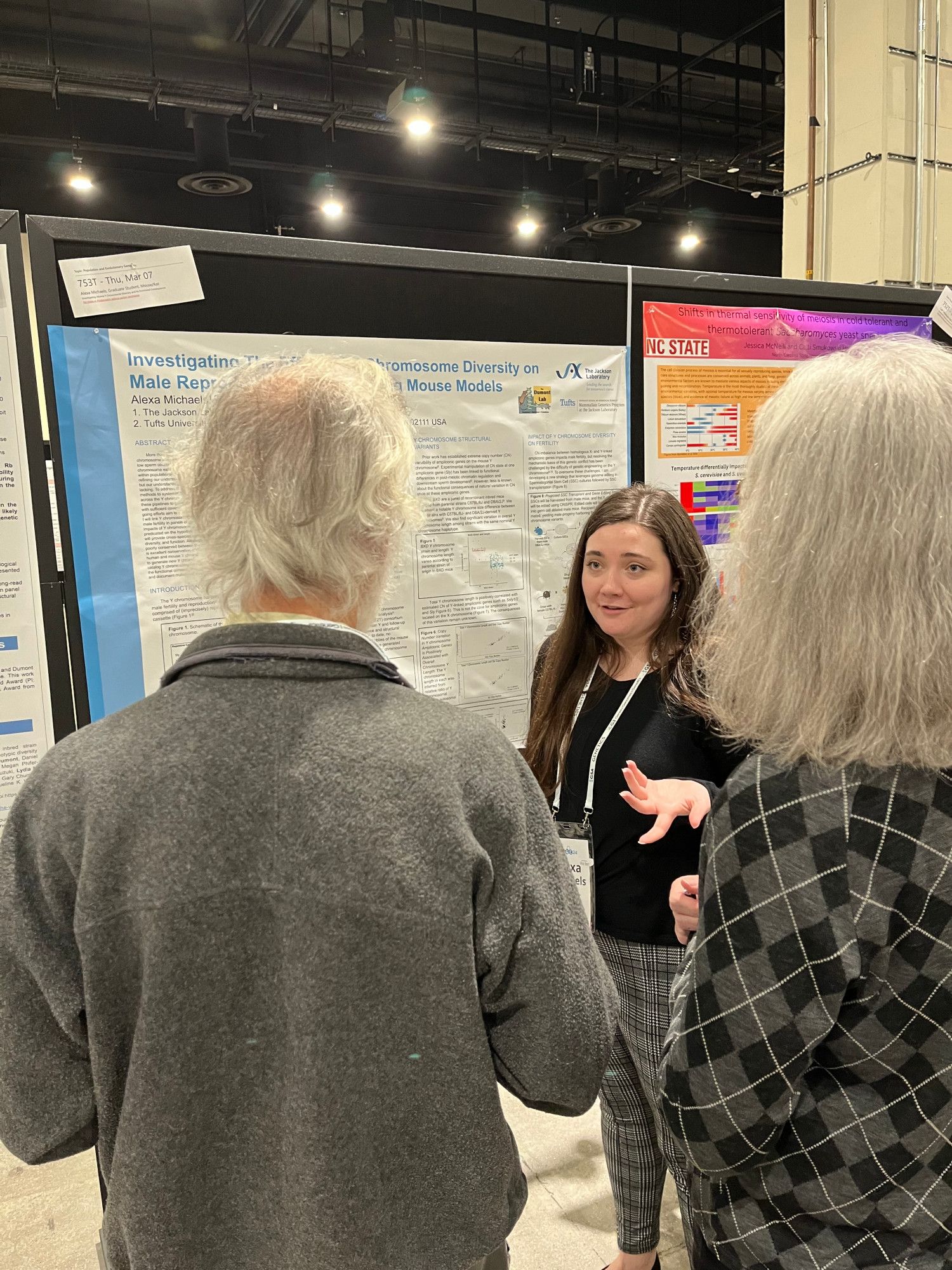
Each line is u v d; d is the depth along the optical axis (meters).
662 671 1.38
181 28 5.71
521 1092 0.73
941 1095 0.62
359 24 6.29
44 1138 0.66
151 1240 0.63
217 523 0.67
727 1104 0.63
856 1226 0.65
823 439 0.60
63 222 1.23
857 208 3.14
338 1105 0.62
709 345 1.81
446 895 0.62
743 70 7.30
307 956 0.61
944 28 3.08
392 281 1.47
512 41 6.75
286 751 0.62
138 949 0.62
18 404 1.24
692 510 1.84
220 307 1.35
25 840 0.64
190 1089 0.62
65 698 1.31
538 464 1.65
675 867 1.36
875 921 0.58
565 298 1.64
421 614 1.58
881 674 0.57
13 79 5.32
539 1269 1.64
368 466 0.67
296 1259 0.64
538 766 1.50
